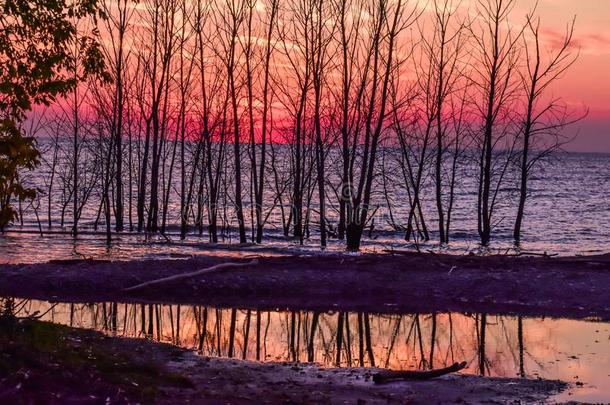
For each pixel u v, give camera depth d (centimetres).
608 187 10506
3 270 2156
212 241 3444
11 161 1038
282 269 2262
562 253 3353
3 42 1341
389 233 4175
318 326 1758
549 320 1852
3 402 802
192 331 1658
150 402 938
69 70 1427
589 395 1138
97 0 1430
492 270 2252
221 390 1084
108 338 1388
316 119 3219
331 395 1105
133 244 3134
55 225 4266
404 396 1116
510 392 1151
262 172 3381
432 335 1672
